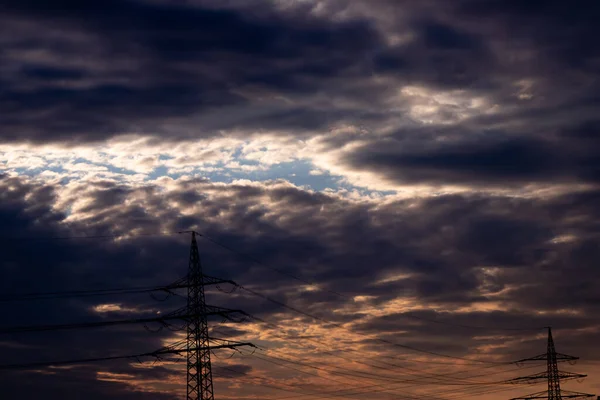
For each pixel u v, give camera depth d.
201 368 101.88
